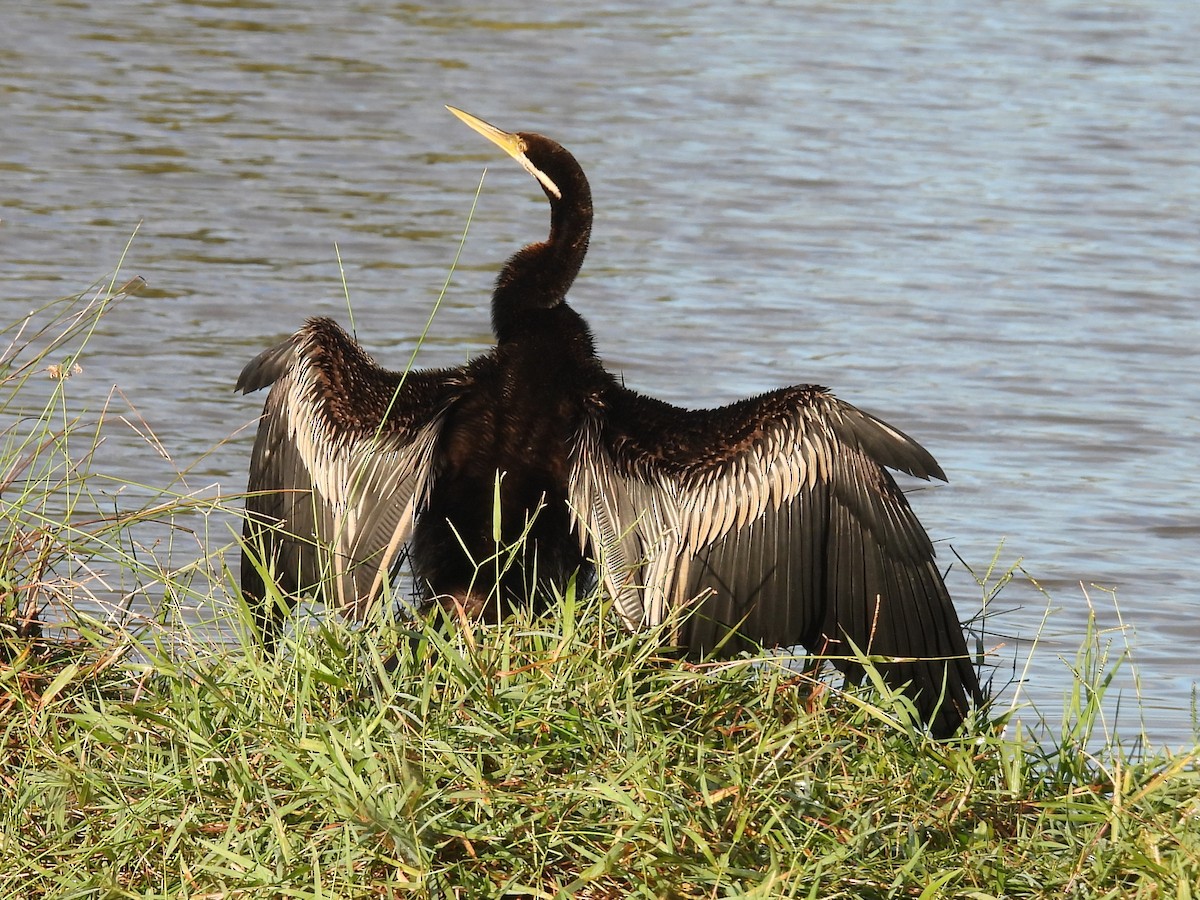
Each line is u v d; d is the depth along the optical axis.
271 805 7.11
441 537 9.65
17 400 16.56
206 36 35.56
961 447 17.56
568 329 9.77
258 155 27.77
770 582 9.25
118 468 15.09
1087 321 21.92
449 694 7.93
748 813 7.30
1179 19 41.47
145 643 9.40
